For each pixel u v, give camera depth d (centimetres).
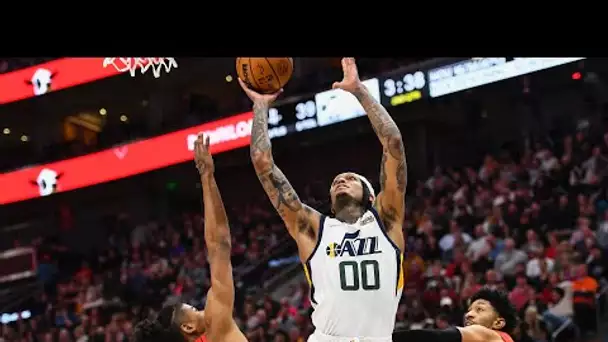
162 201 2259
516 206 1320
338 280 380
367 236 384
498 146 1864
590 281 1031
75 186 2050
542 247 1167
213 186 430
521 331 924
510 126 1858
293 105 1783
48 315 1638
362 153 2020
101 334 1423
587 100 1761
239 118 1888
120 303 1590
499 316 493
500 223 1257
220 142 1902
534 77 1767
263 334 1188
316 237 393
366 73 1816
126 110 2314
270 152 409
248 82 430
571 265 1076
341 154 2038
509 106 1850
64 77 1991
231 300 426
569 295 1021
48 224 2300
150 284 1634
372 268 380
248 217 1872
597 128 1566
